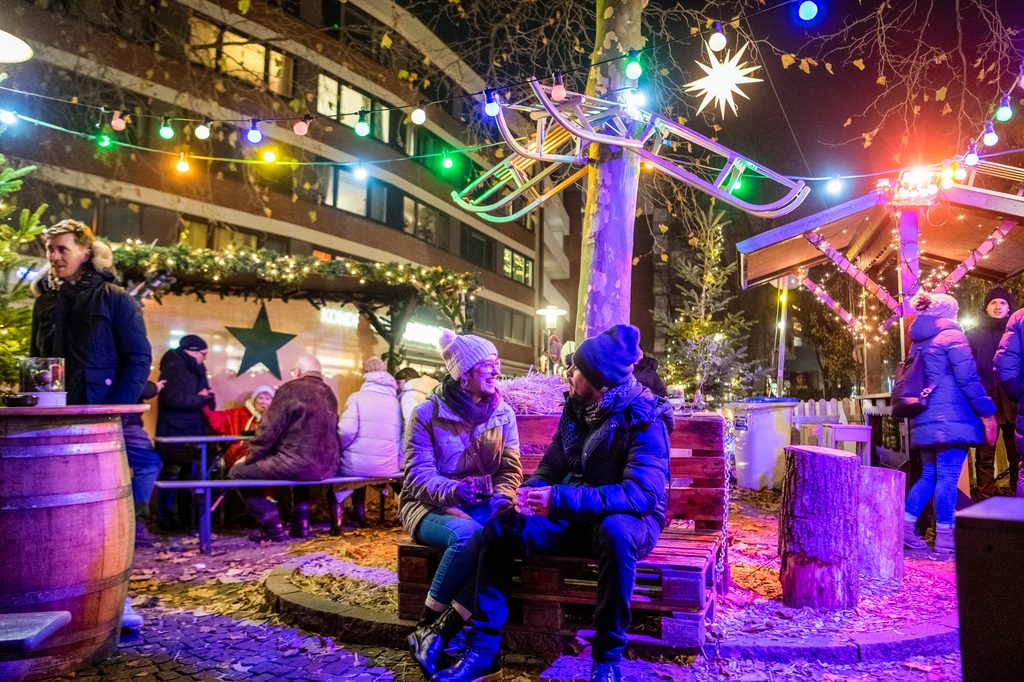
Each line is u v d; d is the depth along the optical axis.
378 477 6.92
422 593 3.64
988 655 1.60
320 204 27.48
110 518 3.42
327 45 27.06
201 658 3.54
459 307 10.08
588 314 5.71
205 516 6.05
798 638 3.46
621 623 2.98
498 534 3.22
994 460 7.40
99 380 3.97
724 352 12.93
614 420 3.31
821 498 3.91
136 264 8.65
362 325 11.16
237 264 8.89
